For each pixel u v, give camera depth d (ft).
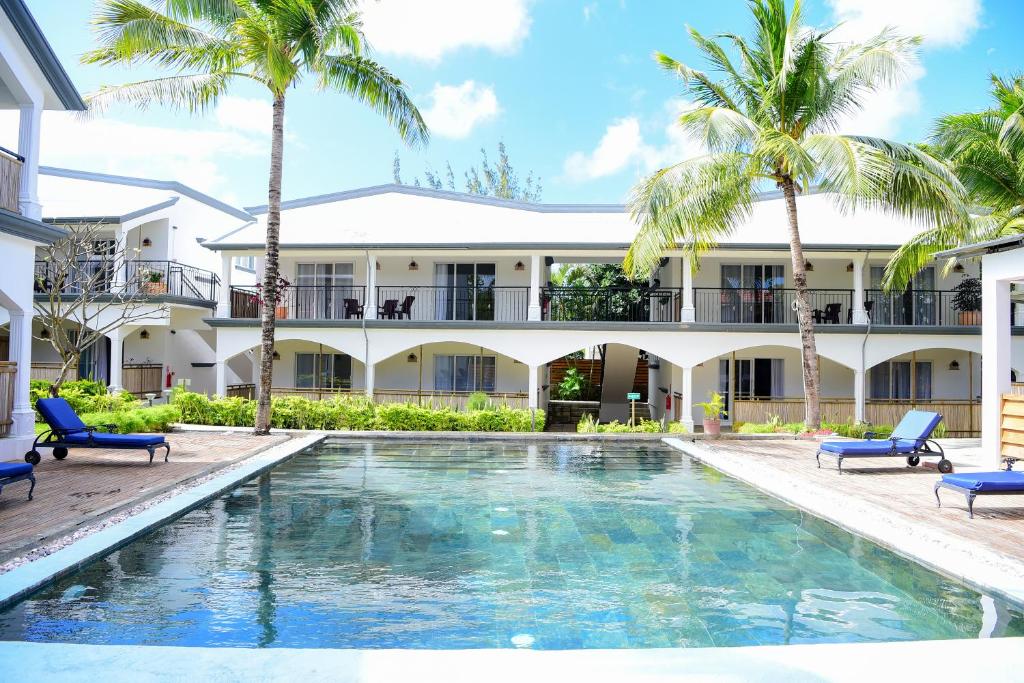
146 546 21.81
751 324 60.29
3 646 13.37
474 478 35.40
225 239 66.69
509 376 69.82
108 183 82.74
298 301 70.74
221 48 46.06
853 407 61.87
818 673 12.37
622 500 29.89
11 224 33.32
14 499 25.89
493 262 69.56
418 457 43.01
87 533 21.94
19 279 35.65
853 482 32.63
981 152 49.62
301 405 54.90
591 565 20.29
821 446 37.27
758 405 61.67
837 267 67.92
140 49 44.83
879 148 46.52
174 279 73.51
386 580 18.70
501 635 14.94
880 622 15.84
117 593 17.34
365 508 27.89
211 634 14.75
